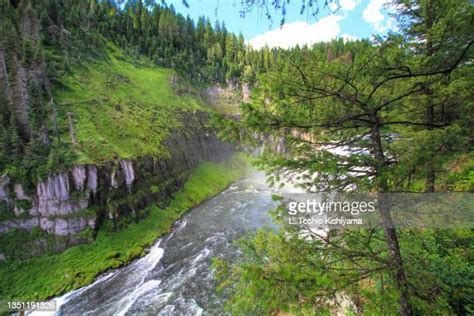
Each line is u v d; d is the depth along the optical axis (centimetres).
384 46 486
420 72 499
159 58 8362
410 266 536
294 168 506
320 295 462
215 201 4231
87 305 1844
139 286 2017
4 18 3938
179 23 10362
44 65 3941
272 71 516
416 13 759
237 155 7112
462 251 662
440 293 517
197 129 6391
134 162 3391
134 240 2756
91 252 2436
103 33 7525
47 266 2222
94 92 4812
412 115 627
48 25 5384
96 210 2661
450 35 490
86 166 2708
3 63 2928
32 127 2805
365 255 521
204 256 2384
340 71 485
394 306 432
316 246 542
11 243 2245
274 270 478
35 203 2406
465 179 609
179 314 1681
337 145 545
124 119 4472
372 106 511
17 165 2453
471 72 508
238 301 509
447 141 453
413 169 459
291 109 508
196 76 9131
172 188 4078
